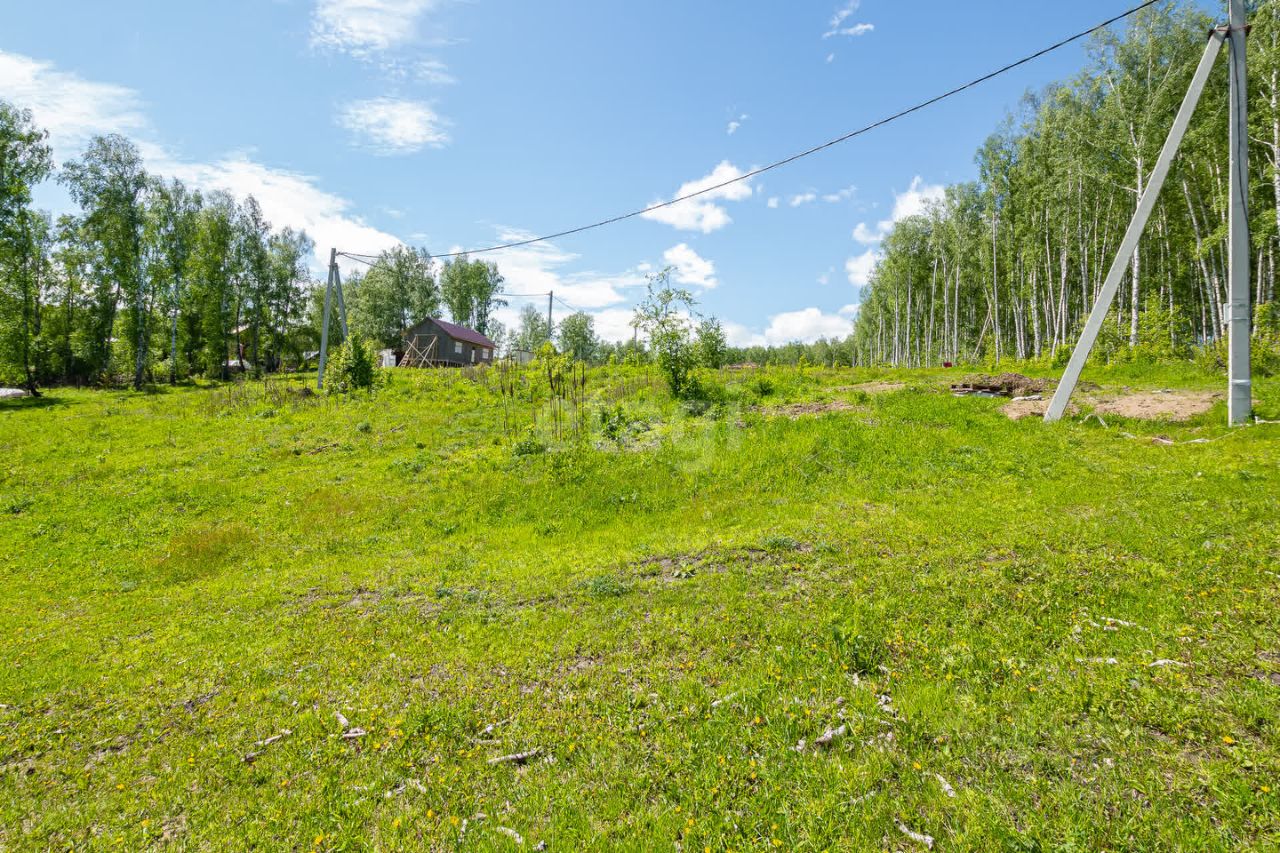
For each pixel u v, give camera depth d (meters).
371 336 70.50
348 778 4.67
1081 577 6.50
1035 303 40.19
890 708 4.61
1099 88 32.78
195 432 22.34
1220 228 26.16
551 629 6.99
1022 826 3.35
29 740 5.77
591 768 4.40
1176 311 28.39
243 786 4.74
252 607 9.12
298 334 64.56
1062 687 4.51
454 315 82.62
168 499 15.23
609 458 14.95
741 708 4.86
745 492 12.15
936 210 52.88
